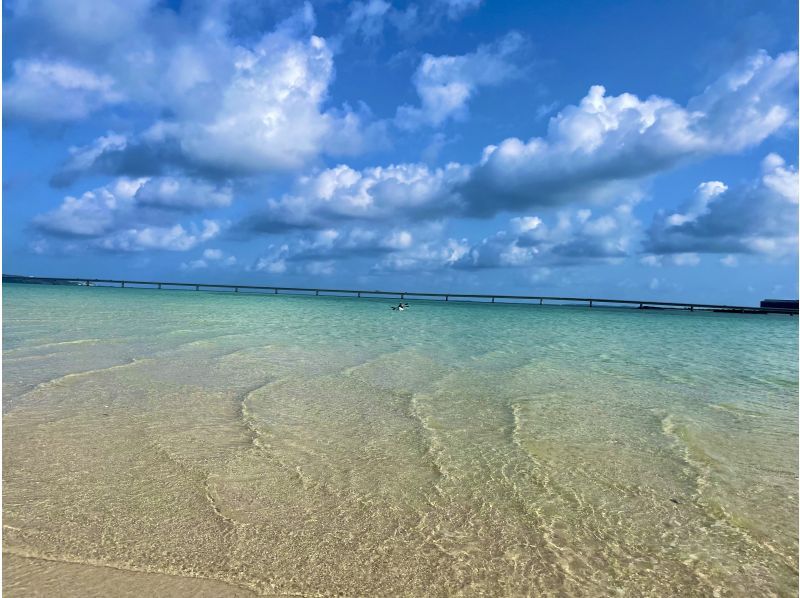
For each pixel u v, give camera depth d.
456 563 4.73
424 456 7.40
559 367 15.81
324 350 17.86
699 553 5.02
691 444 8.22
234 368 13.47
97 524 5.13
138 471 6.46
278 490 6.09
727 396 12.02
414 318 41.81
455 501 5.98
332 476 6.57
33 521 5.12
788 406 10.98
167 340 18.80
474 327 33.41
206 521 5.29
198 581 4.30
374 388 11.68
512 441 8.16
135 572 4.37
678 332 36.22
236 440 7.76
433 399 10.80
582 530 5.40
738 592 4.43
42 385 10.71
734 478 6.85
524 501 6.03
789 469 7.18
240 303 57.22
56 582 4.18
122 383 11.16
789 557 4.98
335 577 4.45
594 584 4.49
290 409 9.62
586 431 8.80
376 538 5.11
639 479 6.75
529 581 4.50
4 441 7.32
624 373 15.04
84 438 7.58
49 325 22.91
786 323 58.53
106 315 29.94
